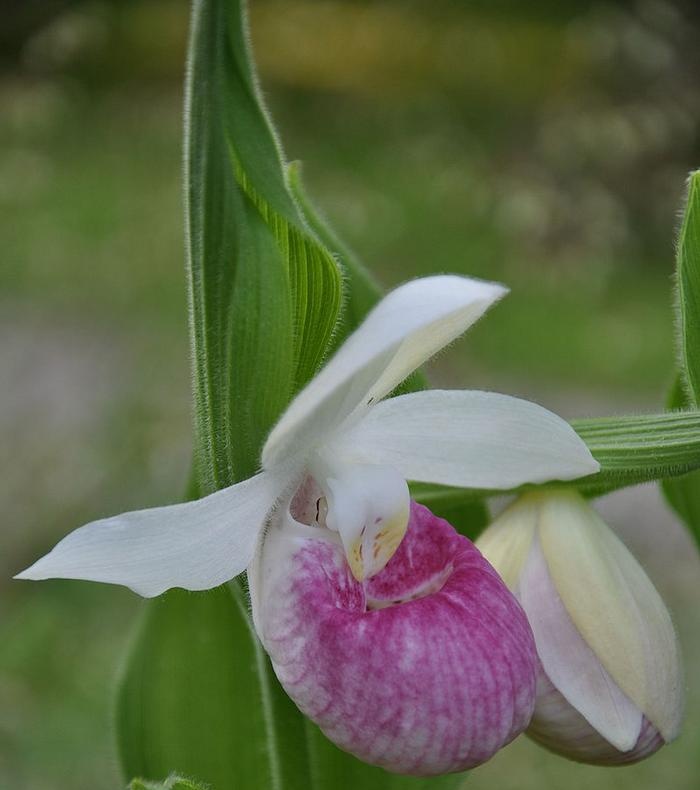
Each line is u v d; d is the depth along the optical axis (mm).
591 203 1237
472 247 1217
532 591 307
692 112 1330
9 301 1066
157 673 337
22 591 646
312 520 288
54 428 809
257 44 1852
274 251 269
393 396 305
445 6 1907
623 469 298
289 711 293
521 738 571
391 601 289
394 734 266
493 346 1059
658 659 304
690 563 766
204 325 272
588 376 1031
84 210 1237
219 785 336
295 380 283
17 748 536
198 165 268
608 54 1448
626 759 305
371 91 1707
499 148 1466
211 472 278
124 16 1793
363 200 1264
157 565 272
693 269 303
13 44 1712
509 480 295
